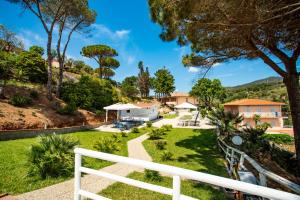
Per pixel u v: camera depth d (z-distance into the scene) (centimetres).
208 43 738
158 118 3794
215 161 896
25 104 1734
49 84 2098
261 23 486
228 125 1376
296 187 255
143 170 706
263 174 359
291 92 776
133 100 5044
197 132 1914
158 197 486
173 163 838
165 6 581
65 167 608
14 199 423
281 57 756
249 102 3744
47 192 476
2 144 972
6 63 1988
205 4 479
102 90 3045
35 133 1374
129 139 1504
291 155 908
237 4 442
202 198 486
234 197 469
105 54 4594
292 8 438
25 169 603
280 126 3516
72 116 2053
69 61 4784
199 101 4953
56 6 2092
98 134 1670
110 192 507
